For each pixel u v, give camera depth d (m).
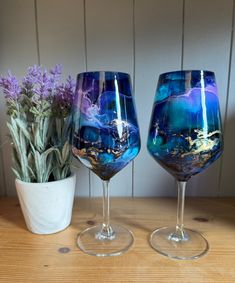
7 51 0.34
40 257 0.24
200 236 0.28
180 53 0.33
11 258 0.24
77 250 0.25
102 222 0.31
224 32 0.33
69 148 0.27
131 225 0.30
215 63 0.34
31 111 0.26
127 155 0.24
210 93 0.23
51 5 0.33
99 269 0.23
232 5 0.32
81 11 0.33
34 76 0.27
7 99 0.27
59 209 0.28
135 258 0.24
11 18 0.33
